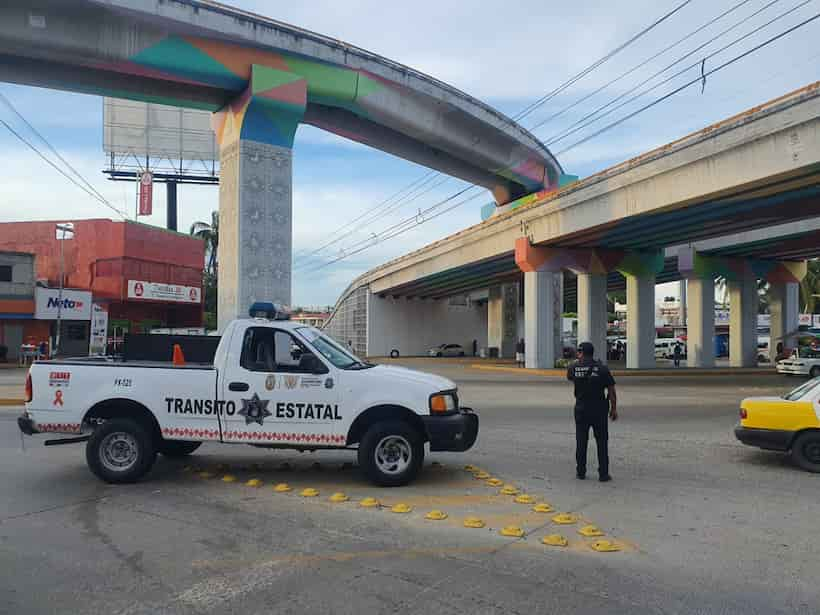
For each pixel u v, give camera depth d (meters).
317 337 9.02
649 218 26.06
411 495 7.96
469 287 57.16
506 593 5.01
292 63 31.25
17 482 8.59
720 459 10.46
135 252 46.19
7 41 25.86
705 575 5.39
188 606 4.77
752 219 26.08
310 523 6.78
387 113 35.94
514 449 11.29
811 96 17.56
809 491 8.27
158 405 8.48
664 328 70.94
